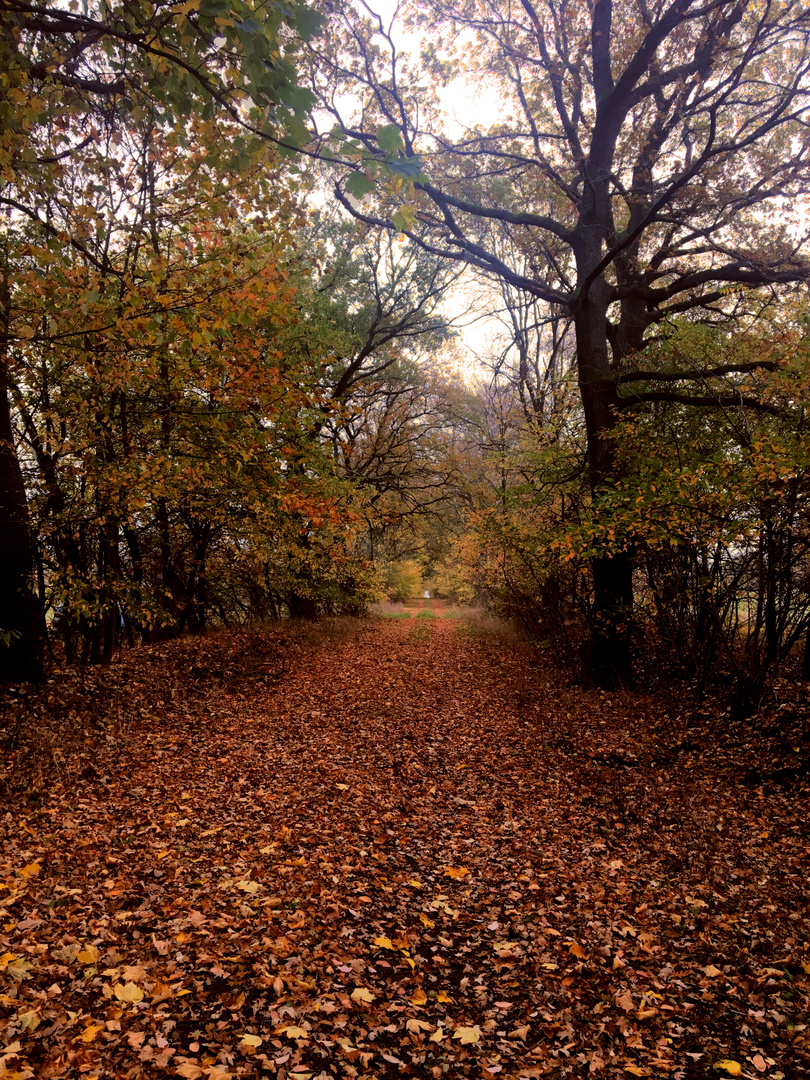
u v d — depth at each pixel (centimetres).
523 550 1436
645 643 1260
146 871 494
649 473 967
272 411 789
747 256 1247
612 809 672
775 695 905
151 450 944
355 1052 306
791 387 856
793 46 1179
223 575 1481
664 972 393
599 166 1291
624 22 1308
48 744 756
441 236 1458
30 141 546
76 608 894
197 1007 331
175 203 771
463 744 916
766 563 862
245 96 387
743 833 598
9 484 917
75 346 607
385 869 536
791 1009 352
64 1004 321
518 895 501
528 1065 314
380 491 2322
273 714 1028
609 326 1369
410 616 3061
